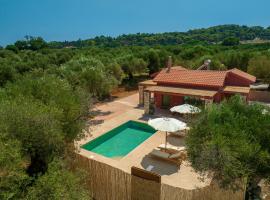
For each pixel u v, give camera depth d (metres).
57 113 10.08
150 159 15.20
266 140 8.49
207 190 8.77
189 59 53.25
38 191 6.51
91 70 24.53
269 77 35.47
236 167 7.70
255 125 8.71
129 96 34.81
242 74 27.81
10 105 8.59
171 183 12.46
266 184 9.17
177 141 18.19
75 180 7.24
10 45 63.78
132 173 9.98
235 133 8.27
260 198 9.83
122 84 42.44
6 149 6.41
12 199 6.13
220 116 9.45
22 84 12.69
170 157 14.53
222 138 7.99
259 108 9.84
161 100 27.58
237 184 8.10
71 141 12.07
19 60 43.69
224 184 8.01
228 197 9.05
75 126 12.15
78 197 6.94
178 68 33.22
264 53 42.16
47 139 8.75
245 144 7.81
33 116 8.47
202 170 8.75
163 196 9.11
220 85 23.58
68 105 11.84
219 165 7.89
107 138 20.33
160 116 24.77
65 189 6.73
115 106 29.12
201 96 22.23
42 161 9.12
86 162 10.81
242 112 9.82
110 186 10.30
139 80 45.97
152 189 9.28
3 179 5.96
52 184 6.61
